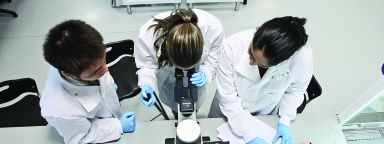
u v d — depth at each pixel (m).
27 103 1.98
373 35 3.17
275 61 1.05
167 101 2.04
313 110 2.59
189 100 1.12
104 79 1.32
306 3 3.51
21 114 1.91
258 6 3.46
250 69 1.29
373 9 3.45
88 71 1.01
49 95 1.17
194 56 1.18
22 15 3.35
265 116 1.51
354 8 3.46
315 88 1.74
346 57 2.97
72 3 3.48
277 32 0.98
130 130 1.42
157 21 1.42
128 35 3.14
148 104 1.60
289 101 1.47
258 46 1.03
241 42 1.31
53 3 3.48
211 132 1.43
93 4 3.46
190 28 1.19
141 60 1.66
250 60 1.21
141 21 3.29
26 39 3.10
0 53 2.97
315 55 2.99
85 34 0.95
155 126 1.44
